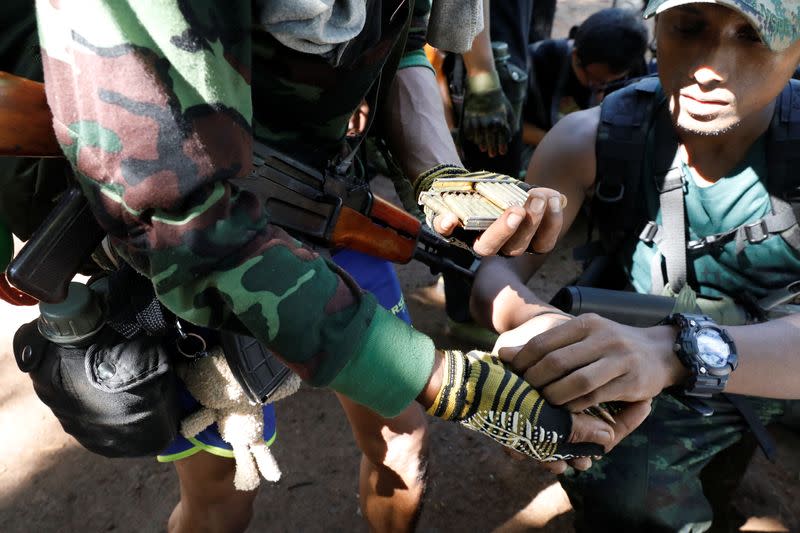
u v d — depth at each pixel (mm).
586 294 1439
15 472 1990
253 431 1191
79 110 649
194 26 647
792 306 1443
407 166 1378
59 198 896
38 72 903
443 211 1081
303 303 769
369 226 1249
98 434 1099
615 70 2752
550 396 998
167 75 645
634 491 1502
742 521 1883
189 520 1470
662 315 1422
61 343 1014
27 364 1062
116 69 631
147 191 660
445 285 2393
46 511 1891
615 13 2805
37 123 782
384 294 1414
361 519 1899
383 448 1432
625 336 1076
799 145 1320
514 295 1460
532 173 1620
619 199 1510
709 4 1126
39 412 2182
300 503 1935
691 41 1191
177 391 1171
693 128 1264
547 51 2957
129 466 2025
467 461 2086
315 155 1116
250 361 1098
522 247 1047
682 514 1499
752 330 1268
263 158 1018
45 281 852
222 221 709
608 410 1098
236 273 732
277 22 756
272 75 921
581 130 1534
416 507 1526
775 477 2020
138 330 1041
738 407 1493
